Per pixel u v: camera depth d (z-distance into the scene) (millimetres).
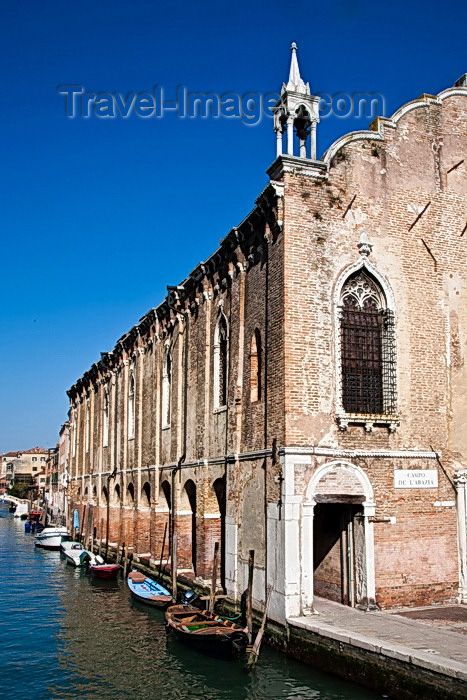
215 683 16672
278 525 17906
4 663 19281
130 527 35625
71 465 56500
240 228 21609
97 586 31922
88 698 16297
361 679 14523
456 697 12203
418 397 19703
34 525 73688
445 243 20922
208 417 24359
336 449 18344
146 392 33188
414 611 18016
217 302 24453
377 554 18422
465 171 21656
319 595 20406
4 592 31250
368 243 19703
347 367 19125
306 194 19219
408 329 19953
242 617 19391
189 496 27219
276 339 18828
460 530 19469
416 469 19281
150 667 18438
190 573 26422
